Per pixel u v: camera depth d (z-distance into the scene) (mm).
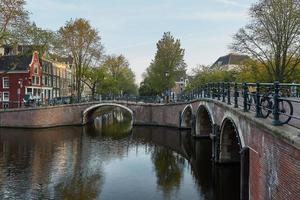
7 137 34469
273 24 31203
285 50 31047
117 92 66812
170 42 54594
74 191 17719
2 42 35938
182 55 54938
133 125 46906
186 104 40062
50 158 25094
